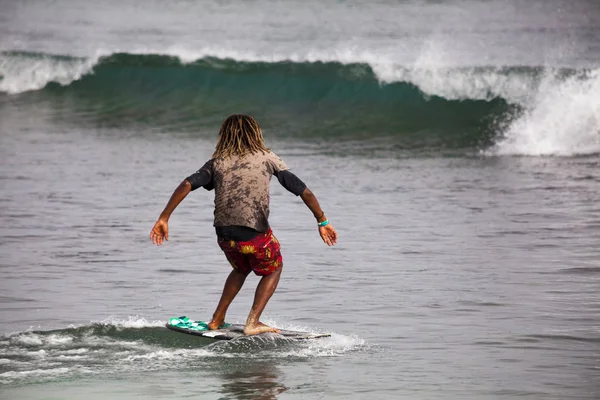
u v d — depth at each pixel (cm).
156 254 4069
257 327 2700
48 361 2458
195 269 3762
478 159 7638
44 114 10244
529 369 2380
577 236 4409
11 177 6425
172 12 15550
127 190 5934
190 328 2755
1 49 12938
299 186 2695
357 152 8156
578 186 6059
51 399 2138
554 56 11456
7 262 3884
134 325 2830
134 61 11344
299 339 2661
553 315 2967
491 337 2706
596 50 11844
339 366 2422
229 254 2736
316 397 2159
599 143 8050
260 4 15875
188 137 9050
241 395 2170
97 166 7019
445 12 14662
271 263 2720
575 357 2491
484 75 9838
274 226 4788
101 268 3775
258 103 10419
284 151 8212
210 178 2738
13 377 2311
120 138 8888
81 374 2344
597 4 15025
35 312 3041
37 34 14125
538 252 4050
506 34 12900
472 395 2167
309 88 10438
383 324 2883
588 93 8775
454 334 2748
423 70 10100
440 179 6481
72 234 4538
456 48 11931
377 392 2197
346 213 5150
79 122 9875
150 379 2302
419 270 3716
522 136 8294
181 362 2456
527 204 5388
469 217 4988
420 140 8856
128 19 15075
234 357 2503
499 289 3356
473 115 9462
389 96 10012
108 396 2162
